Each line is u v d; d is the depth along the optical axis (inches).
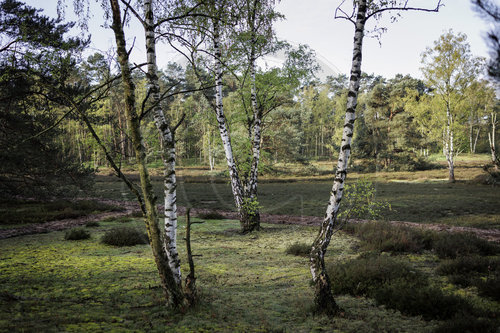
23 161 555.2
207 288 219.9
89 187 711.7
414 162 1852.9
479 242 353.1
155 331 133.8
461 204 791.1
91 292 195.0
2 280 212.1
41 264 271.9
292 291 218.5
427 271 273.3
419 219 616.4
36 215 610.5
